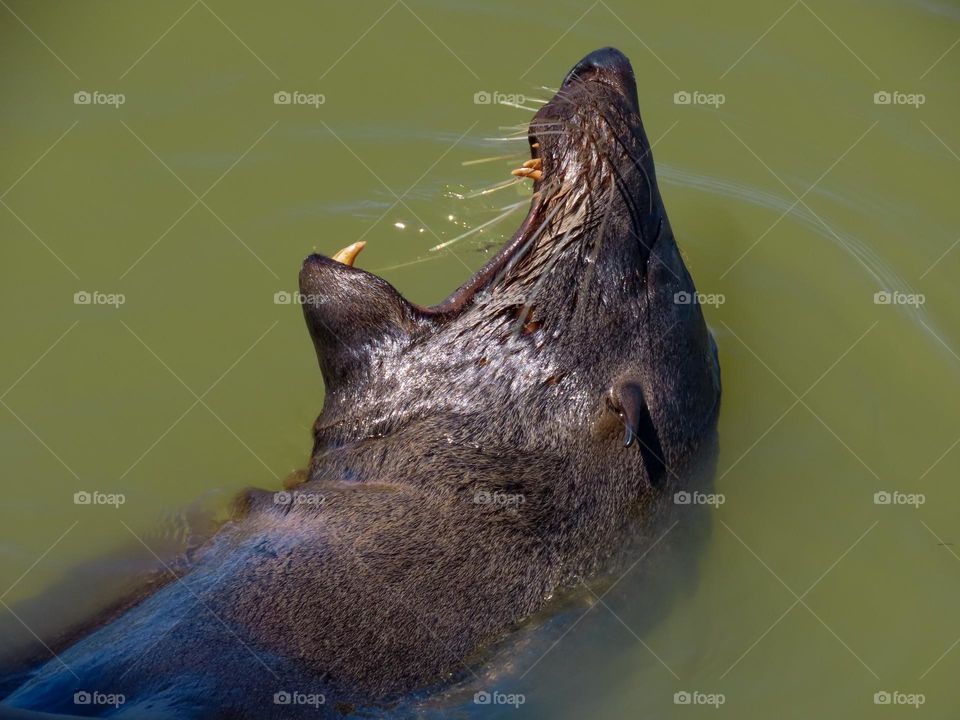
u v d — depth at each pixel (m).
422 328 7.52
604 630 6.93
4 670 6.32
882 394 8.88
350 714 6.01
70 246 9.45
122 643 6.13
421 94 10.80
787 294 9.50
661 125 10.77
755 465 8.29
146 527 7.72
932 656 7.36
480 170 10.24
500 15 11.50
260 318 9.17
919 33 11.58
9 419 8.35
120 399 8.58
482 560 6.66
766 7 11.76
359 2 11.53
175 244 9.55
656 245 7.74
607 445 7.21
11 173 9.88
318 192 10.02
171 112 10.48
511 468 7.04
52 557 7.50
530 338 7.38
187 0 11.39
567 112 7.65
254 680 5.86
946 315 9.48
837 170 10.47
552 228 7.52
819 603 7.57
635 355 7.47
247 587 6.34
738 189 10.30
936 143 10.71
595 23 11.52
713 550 7.72
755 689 7.08
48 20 11.00
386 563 6.50
